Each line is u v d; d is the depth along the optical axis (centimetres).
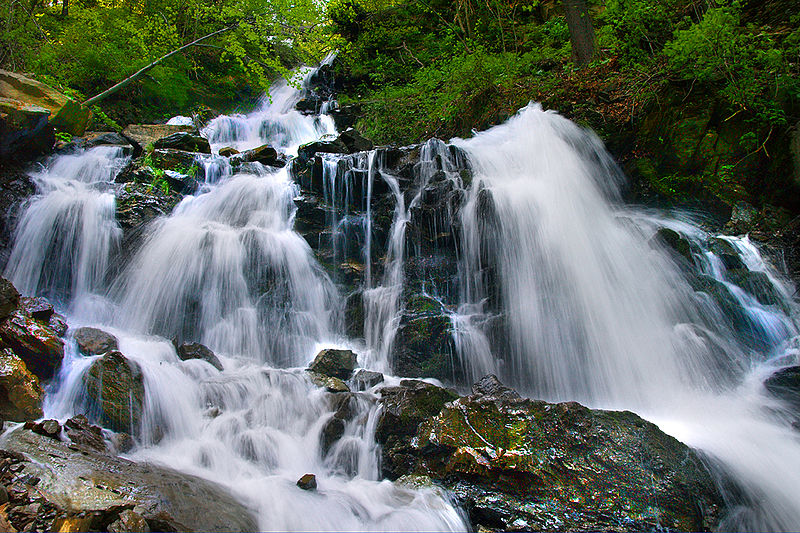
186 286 758
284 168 1011
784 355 689
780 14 1077
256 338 760
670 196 909
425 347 727
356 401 570
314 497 441
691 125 914
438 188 859
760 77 897
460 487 457
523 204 820
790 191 847
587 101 1063
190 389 559
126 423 498
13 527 316
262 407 565
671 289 745
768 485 480
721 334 708
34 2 1299
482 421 508
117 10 1522
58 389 531
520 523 419
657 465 472
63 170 890
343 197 882
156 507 361
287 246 823
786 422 570
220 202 897
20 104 834
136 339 666
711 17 888
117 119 1357
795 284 766
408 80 1731
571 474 456
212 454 495
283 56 2122
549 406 525
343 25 1947
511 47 1655
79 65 1323
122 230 797
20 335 532
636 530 417
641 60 1087
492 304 779
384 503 441
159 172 905
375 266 845
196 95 1762
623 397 677
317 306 805
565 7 1269
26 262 753
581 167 917
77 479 373
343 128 1645
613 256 792
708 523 441
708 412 616
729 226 861
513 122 1041
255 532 378
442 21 1805
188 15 1694
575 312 740
